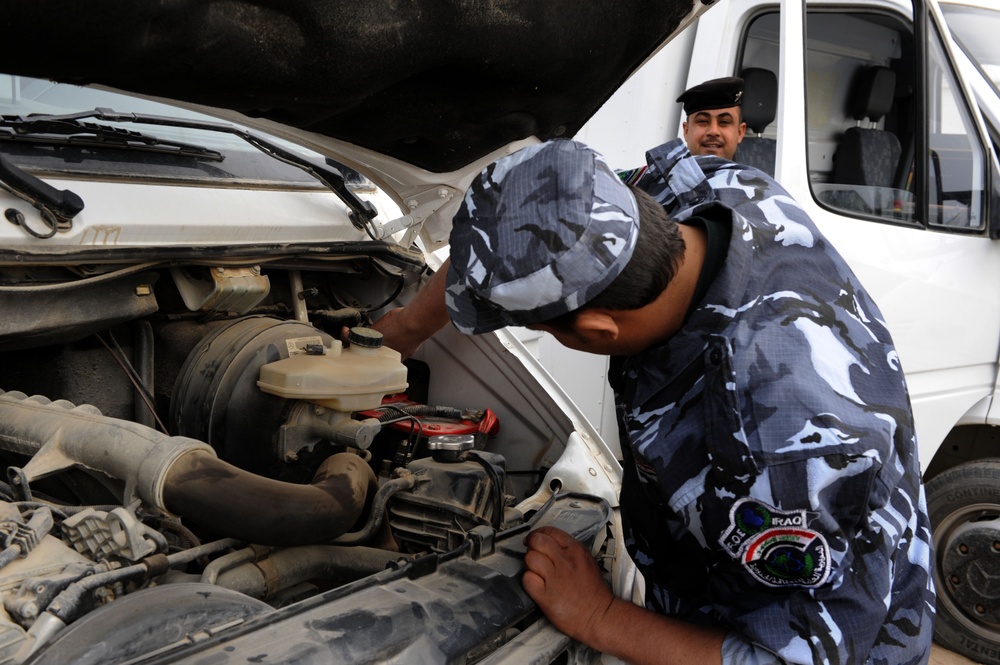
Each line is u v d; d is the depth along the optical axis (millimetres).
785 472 1069
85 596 1063
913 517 1276
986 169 3131
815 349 1129
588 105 1698
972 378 3146
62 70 1043
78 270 1464
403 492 1669
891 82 3092
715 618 1392
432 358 2223
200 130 1926
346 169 2121
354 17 1138
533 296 1045
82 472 1460
